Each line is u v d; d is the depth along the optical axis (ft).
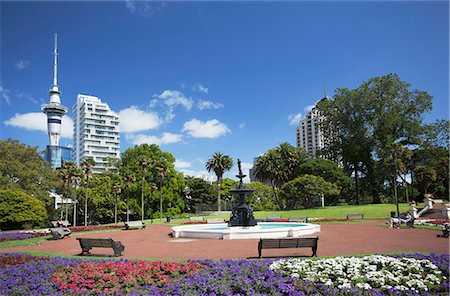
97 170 599.98
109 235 92.89
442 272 30.58
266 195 261.65
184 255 48.47
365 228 88.48
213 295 27.22
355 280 28.96
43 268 36.96
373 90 209.26
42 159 186.39
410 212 115.44
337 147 232.94
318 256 43.06
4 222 140.15
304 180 194.70
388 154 191.52
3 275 34.94
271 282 28.81
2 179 152.66
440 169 196.03
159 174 196.24
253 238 66.49
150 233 94.73
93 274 33.42
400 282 28.32
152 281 31.58
